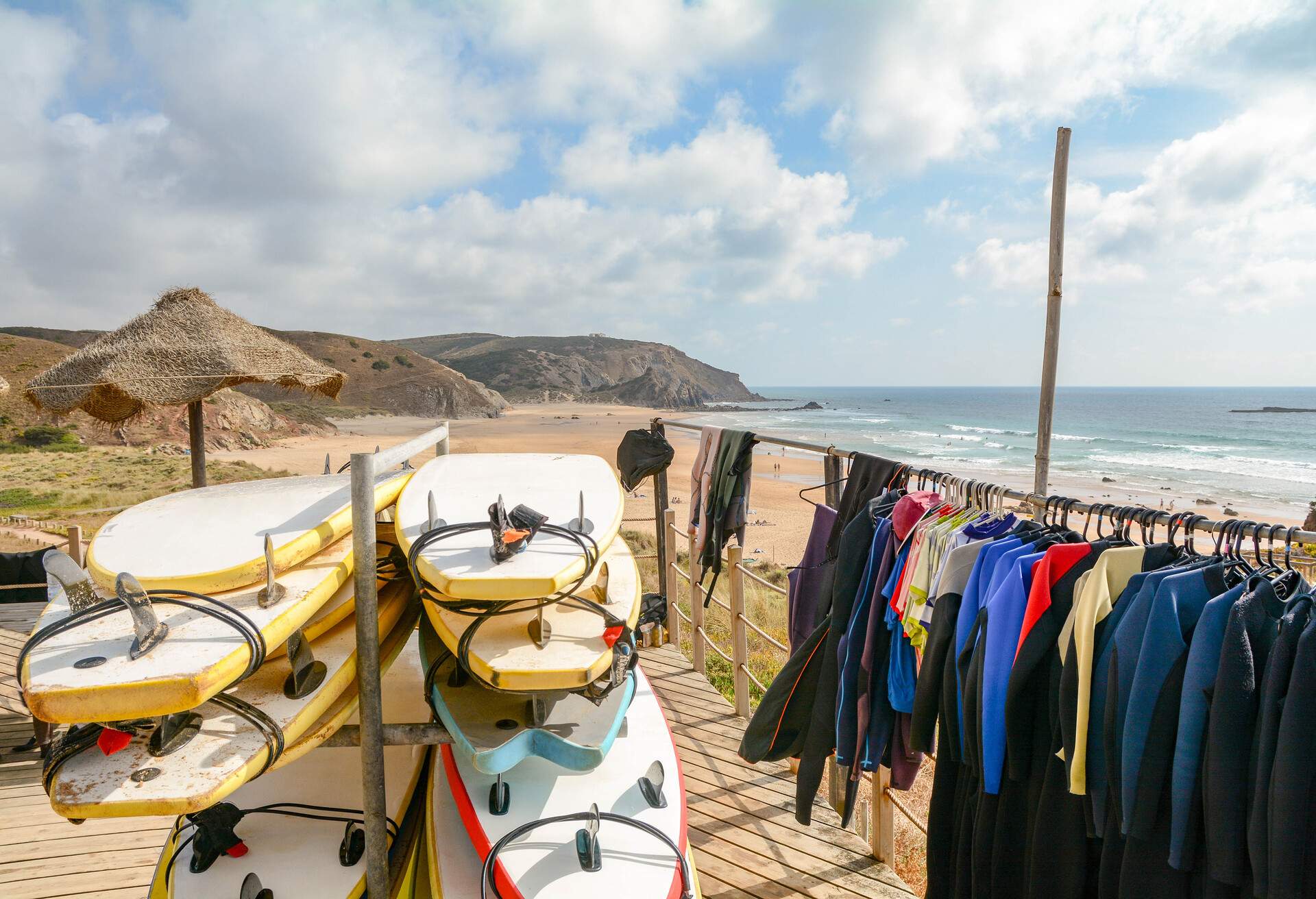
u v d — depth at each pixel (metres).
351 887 2.19
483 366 168.38
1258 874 1.48
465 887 2.21
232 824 2.30
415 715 2.80
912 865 3.69
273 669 2.08
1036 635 1.93
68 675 1.57
